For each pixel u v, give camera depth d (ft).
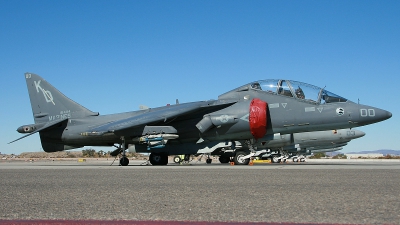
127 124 59.52
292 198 15.66
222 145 63.82
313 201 14.74
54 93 70.95
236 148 66.44
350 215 11.73
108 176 29.27
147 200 15.57
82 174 31.91
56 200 15.87
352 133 102.37
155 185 21.70
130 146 66.69
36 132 66.18
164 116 60.70
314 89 61.46
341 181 22.97
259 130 59.67
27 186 21.79
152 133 61.41
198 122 62.44
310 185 20.74
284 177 26.45
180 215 12.06
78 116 69.92
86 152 293.64
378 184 21.03
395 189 18.54
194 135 63.41
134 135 62.18
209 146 64.34
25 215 12.35
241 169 38.42
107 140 66.54
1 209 13.62
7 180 26.05
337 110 59.62
